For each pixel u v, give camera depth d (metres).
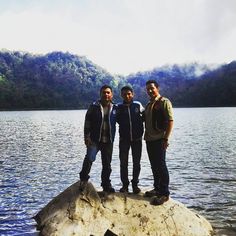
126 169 9.86
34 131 59.81
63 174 20.89
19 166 23.84
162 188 9.56
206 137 43.94
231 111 150.00
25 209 13.20
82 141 42.31
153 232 8.98
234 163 23.88
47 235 8.80
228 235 10.27
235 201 14.26
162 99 9.16
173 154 29.05
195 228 9.35
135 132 9.48
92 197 9.35
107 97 9.32
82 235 8.68
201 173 20.47
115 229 8.92
